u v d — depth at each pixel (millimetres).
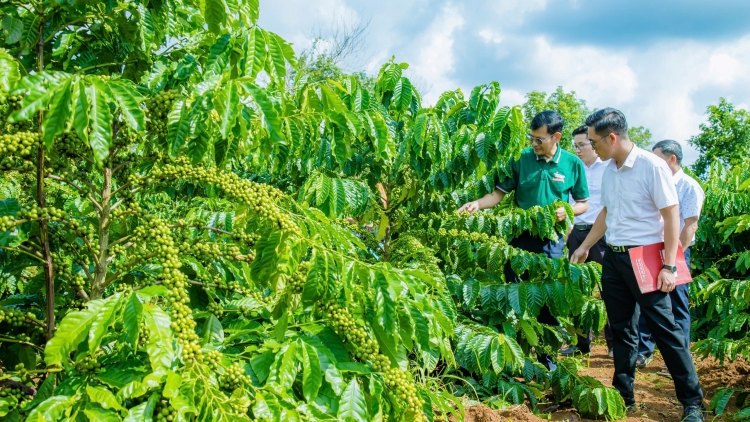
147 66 2395
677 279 3650
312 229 2137
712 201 7402
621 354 4137
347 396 1955
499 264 4109
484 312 4316
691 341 6805
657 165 3715
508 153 4047
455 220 4402
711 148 19594
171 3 2453
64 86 1524
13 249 1921
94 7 2234
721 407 3826
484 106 4094
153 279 2047
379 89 4223
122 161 2209
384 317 1993
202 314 2275
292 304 2439
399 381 2080
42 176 1864
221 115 1827
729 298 5918
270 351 2062
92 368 1825
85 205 2605
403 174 4203
